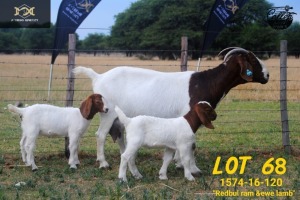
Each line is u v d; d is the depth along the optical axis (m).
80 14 10.23
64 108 9.10
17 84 26.20
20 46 76.19
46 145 11.23
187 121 8.16
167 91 9.07
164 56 60.59
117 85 9.07
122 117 8.09
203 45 10.92
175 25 59.91
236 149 10.77
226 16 10.77
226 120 14.70
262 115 15.74
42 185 7.90
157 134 8.04
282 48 10.58
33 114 8.84
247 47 51.12
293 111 16.83
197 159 9.90
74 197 7.22
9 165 9.25
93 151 10.61
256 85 25.14
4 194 7.36
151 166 9.36
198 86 9.15
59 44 10.33
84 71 9.25
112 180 8.31
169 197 7.18
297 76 31.62
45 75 35.44
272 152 10.52
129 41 67.88
